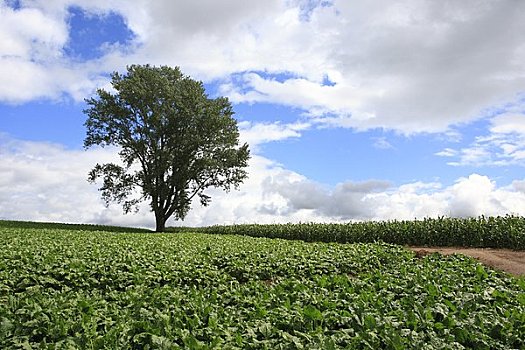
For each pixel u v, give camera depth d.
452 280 11.15
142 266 13.41
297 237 31.95
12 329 6.54
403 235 24.42
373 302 8.38
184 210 47.19
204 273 13.49
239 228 39.53
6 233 24.27
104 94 45.16
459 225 22.34
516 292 10.20
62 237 22.59
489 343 6.39
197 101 45.72
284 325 6.93
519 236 19.94
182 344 6.29
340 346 6.20
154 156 44.44
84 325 6.77
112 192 45.50
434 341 6.22
